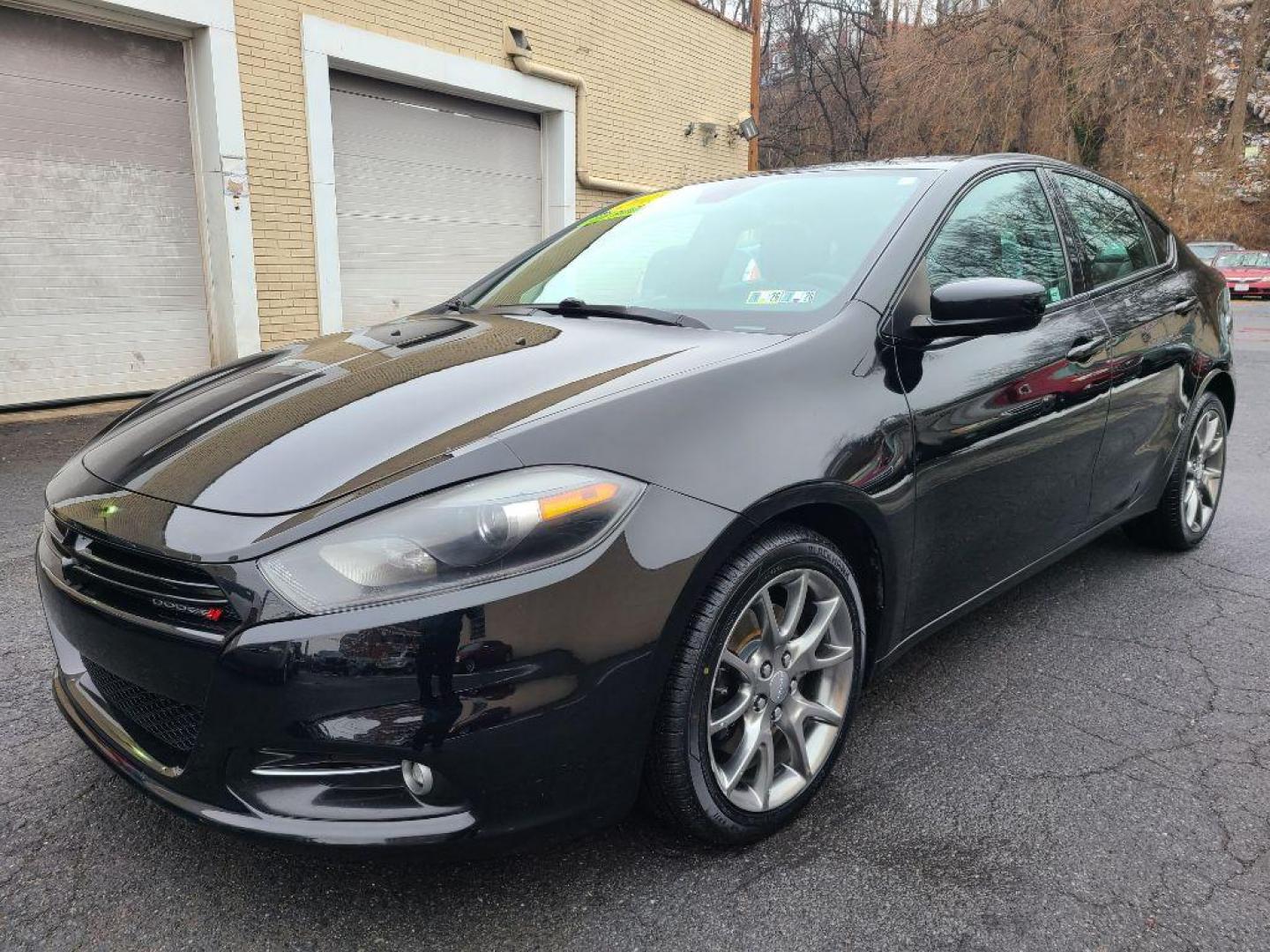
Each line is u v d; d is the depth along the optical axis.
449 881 1.78
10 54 6.42
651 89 12.03
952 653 2.84
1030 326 2.16
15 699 2.45
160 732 1.65
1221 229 28.09
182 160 7.44
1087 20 20.42
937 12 22.77
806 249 2.42
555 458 1.59
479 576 1.47
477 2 9.34
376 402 1.85
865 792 2.09
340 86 8.55
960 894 1.75
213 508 1.59
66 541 1.75
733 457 1.74
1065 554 2.96
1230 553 3.81
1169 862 1.84
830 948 1.61
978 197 2.62
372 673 1.43
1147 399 3.11
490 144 10.17
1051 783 2.12
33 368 6.84
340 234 8.80
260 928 1.65
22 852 1.84
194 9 7.01
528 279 2.96
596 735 1.57
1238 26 24.81
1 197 6.52
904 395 2.10
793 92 29.33
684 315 2.31
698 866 1.82
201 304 7.75
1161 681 2.65
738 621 1.77
